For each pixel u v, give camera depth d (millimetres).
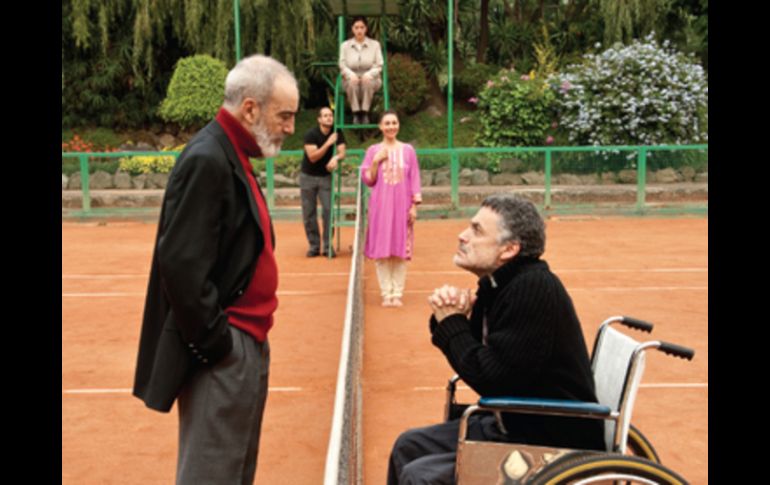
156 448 4789
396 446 3297
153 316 2969
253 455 3182
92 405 5559
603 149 16922
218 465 2916
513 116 22719
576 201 17047
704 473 4309
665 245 13281
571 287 9797
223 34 23844
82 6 23734
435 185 17172
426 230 15820
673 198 17031
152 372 2902
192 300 2736
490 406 2855
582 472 2727
